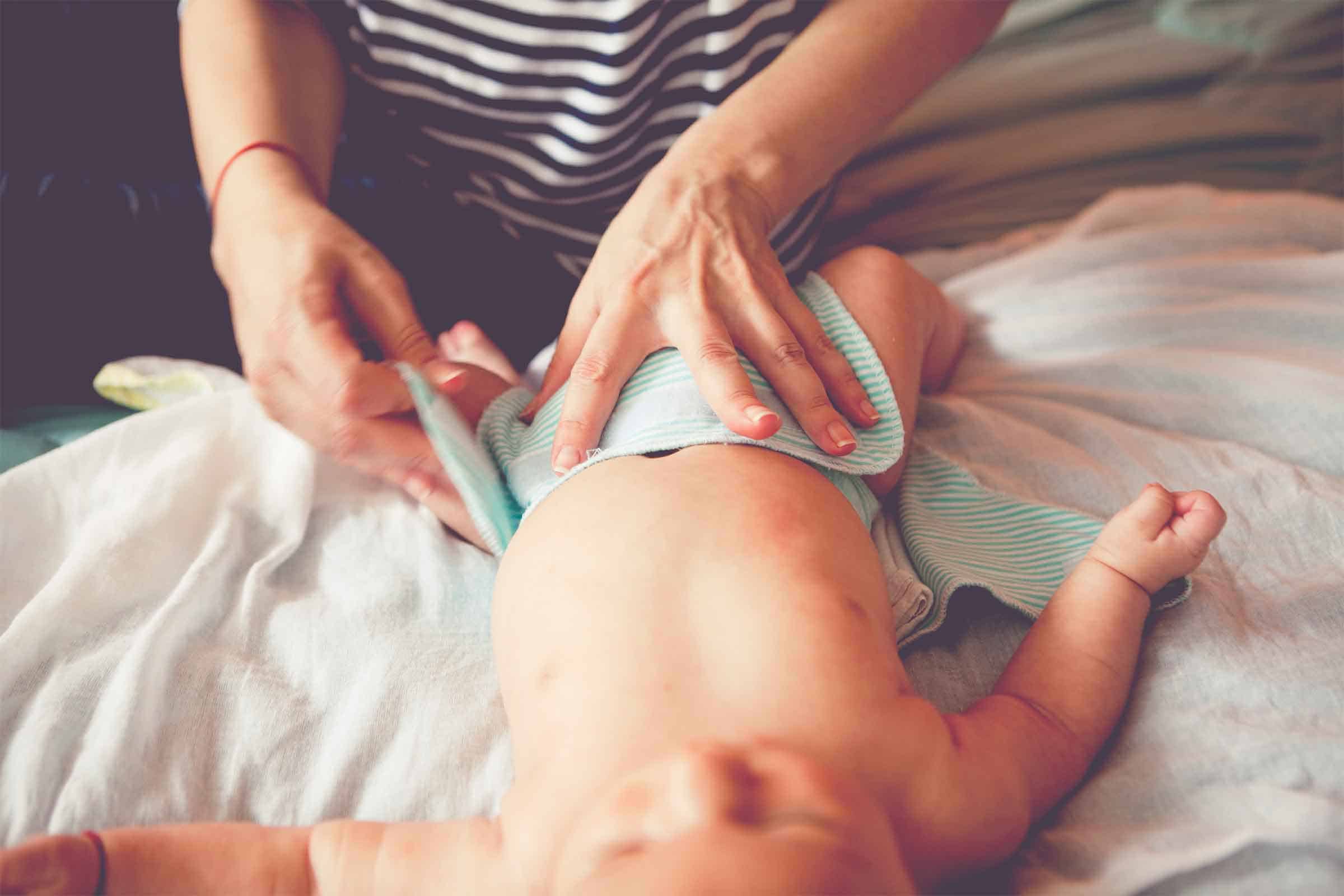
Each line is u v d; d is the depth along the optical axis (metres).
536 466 0.75
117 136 1.12
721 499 0.64
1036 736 0.59
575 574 0.62
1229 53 1.77
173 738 0.66
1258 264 1.01
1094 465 0.83
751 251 0.77
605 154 0.93
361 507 0.85
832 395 0.75
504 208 1.02
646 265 0.74
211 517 0.81
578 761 0.54
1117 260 1.11
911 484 0.83
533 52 0.87
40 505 0.79
